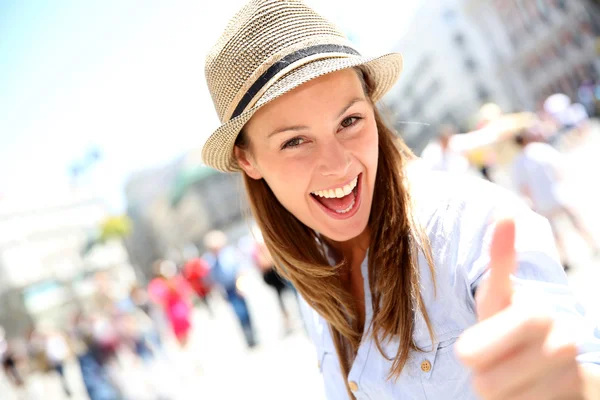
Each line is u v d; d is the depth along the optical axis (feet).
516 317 1.91
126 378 22.04
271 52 3.60
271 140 3.71
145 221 151.43
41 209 93.09
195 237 122.52
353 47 3.87
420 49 98.84
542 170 16.29
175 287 23.97
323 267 4.19
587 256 16.14
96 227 101.40
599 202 19.63
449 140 17.69
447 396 3.39
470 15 90.68
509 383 1.87
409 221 3.53
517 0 83.61
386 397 3.69
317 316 4.64
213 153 4.32
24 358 32.50
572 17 79.36
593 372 1.95
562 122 44.04
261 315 28.81
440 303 3.34
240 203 5.50
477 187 3.39
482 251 3.10
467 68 91.81
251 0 3.81
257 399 14.76
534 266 2.82
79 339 20.27
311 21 3.74
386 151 4.04
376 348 3.74
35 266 87.76
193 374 21.49
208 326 31.32
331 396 4.60
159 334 23.97
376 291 3.79
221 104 3.99
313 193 3.91
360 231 3.93
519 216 3.07
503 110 91.15
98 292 23.66
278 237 4.65
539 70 86.79
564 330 1.94
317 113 3.51
